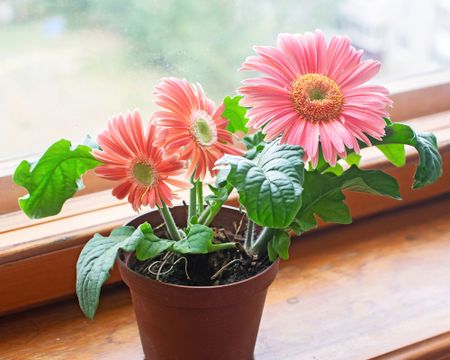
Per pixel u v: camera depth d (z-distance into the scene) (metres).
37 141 0.75
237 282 0.59
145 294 0.59
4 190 0.74
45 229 0.72
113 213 0.75
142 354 0.70
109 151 0.58
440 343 0.71
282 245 0.61
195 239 0.59
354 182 0.62
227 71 0.80
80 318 0.74
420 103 0.89
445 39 0.91
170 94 0.58
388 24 0.87
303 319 0.74
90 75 0.75
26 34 0.71
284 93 0.58
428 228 0.87
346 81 0.59
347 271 0.80
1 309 0.71
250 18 0.80
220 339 0.61
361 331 0.73
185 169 0.62
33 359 0.69
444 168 0.87
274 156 0.56
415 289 0.78
